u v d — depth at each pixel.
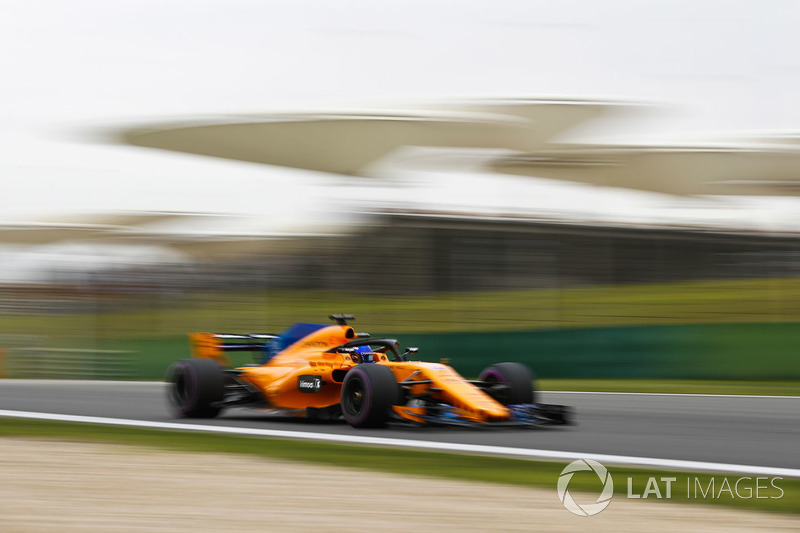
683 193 122.38
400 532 14.84
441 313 72.81
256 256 109.88
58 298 85.00
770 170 116.56
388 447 24.23
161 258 84.00
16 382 61.88
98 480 19.42
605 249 80.69
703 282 77.00
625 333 61.00
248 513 16.19
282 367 32.38
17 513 16.11
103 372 70.75
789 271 75.25
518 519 15.91
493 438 26.38
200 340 35.22
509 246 80.56
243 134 123.94
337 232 105.62
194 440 25.98
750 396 47.44
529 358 62.22
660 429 29.83
